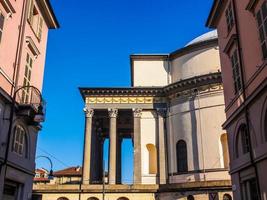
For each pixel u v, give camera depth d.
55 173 68.12
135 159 42.22
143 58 48.66
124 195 39.34
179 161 41.50
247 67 20.12
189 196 36.97
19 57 20.30
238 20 21.67
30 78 22.33
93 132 46.06
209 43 44.53
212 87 40.91
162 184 39.53
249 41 19.83
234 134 22.22
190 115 41.56
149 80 47.62
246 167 20.03
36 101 21.61
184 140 41.44
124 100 45.09
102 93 45.19
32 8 22.72
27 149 21.39
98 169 49.84
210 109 40.44
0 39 18.27
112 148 42.88
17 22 20.52
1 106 18.12
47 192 39.78
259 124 18.27
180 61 47.03
